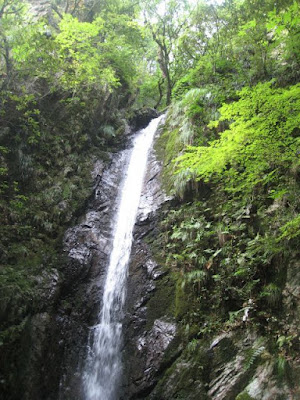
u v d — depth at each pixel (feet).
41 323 26.07
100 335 29.17
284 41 29.43
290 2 31.50
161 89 69.56
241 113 20.94
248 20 34.78
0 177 33.55
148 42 70.79
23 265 28.76
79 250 32.86
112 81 45.78
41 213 33.45
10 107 37.76
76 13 61.77
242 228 25.81
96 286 31.76
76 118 43.29
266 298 22.00
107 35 55.62
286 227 21.36
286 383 18.08
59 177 37.76
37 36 35.58
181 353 23.80
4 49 40.45
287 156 20.74
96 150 43.88
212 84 36.27
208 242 27.53
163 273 29.01
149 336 26.08
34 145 38.11
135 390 24.13
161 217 32.91
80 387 26.35
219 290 24.64
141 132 50.80
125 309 28.99
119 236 35.55
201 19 39.29
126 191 40.45
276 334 20.36
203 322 24.29
